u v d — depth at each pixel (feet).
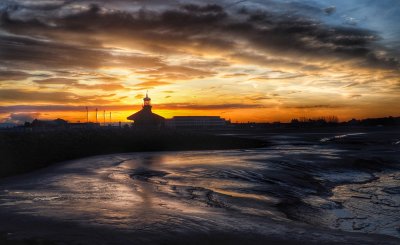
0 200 36.60
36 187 46.78
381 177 71.72
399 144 176.24
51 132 134.82
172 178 58.54
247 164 79.30
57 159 93.91
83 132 147.74
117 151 132.77
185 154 116.57
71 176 59.06
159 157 102.53
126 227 25.66
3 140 94.58
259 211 36.86
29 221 26.86
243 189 50.29
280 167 75.31
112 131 164.35
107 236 23.41
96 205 33.91
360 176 72.02
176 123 459.73
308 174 69.67
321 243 24.06
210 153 122.21
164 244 22.45
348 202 47.19
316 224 34.86
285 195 48.57
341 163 85.35
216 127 517.14
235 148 159.74
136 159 94.94
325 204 45.01
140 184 50.55
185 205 36.19
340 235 26.55
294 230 27.30
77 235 23.40
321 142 205.87
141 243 22.35
